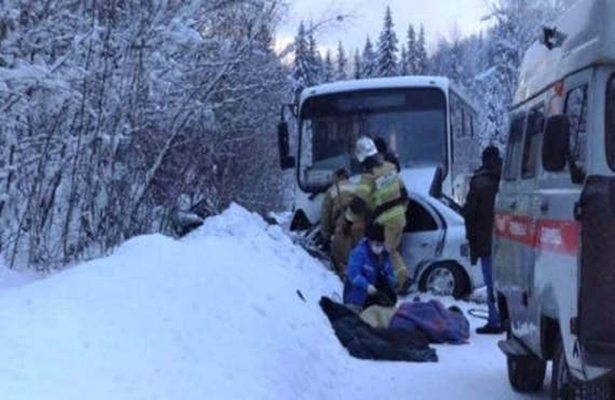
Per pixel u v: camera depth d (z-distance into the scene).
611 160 5.05
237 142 18.64
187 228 13.80
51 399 4.12
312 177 15.04
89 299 5.76
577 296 4.90
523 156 7.00
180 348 5.58
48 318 5.15
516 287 6.91
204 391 5.15
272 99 18.94
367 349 8.77
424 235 12.93
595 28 5.27
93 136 10.19
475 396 7.33
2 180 9.57
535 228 6.19
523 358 7.09
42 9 9.45
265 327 7.23
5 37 9.12
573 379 5.22
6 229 9.77
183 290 6.72
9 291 5.97
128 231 11.27
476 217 10.20
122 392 4.54
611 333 4.75
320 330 8.73
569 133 5.34
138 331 5.46
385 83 15.04
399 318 9.56
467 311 11.70
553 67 6.23
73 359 4.68
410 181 14.21
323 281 11.53
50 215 10.07
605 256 4.77
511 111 7.98
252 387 5.70
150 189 12.54
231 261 8.58
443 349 9.30
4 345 4.59
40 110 9.55
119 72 10.57
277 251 11.24
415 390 7.51
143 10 10.68
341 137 15.05
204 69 12.73
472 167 18.95
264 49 14.68
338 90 15.15
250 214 13.19
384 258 10.12
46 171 9.98
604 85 5.14
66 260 10.21
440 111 14.84
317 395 6.97
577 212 4.90
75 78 9.64
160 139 12.14
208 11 12.33
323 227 13.52
